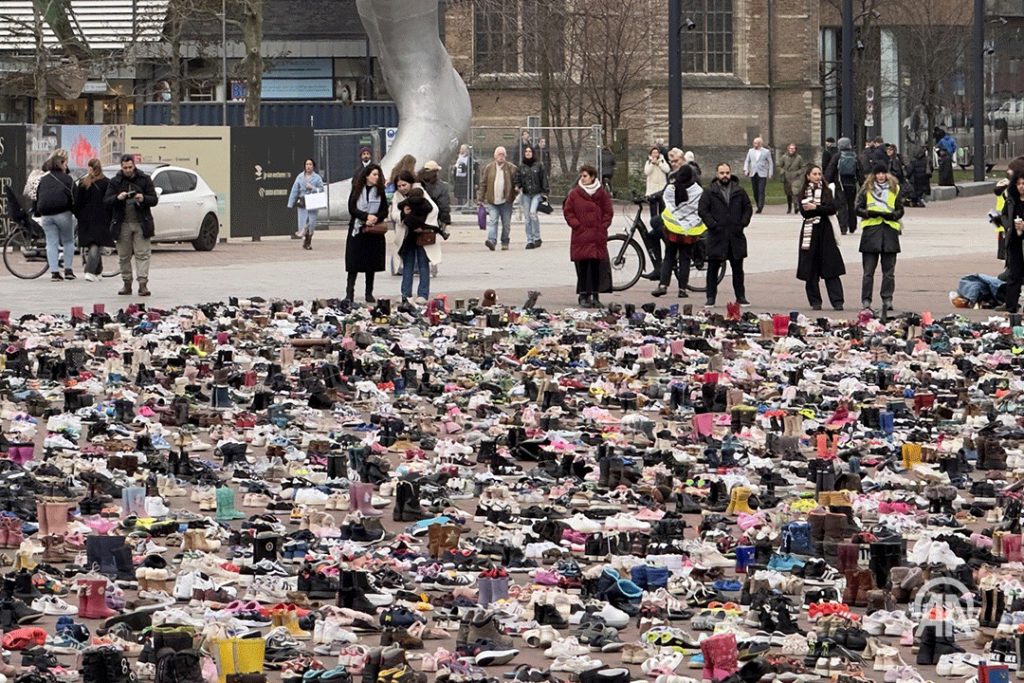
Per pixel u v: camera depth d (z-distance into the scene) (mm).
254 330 32875
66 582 14703
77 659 12391
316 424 22969
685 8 127625
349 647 12625
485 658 12508
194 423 23281
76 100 103250
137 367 27516
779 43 130125
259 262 53531
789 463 20172
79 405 24125
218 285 44625
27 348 29906
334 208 75250
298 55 109875
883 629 13367
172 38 93812
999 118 149500
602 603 13938
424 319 35250
